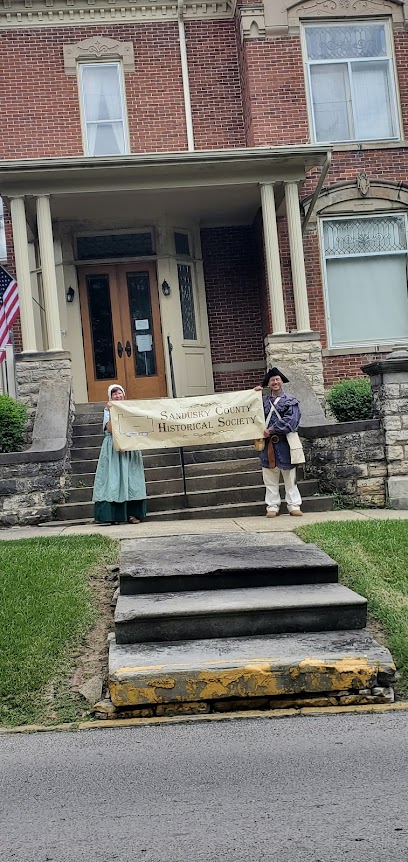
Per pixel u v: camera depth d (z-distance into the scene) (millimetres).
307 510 11367
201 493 11570
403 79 16578
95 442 13094
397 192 16375
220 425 10953
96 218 16172
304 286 14570
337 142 16391
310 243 16156
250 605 6492
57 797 4422
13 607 7098
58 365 13812
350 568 7738
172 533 9602
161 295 16453
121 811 4199
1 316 13711
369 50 16609
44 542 9195
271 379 10945
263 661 5867
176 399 10938
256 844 3768
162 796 4359
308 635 6449
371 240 16438
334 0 16391
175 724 5598
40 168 13531
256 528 9734
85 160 13508
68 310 16312
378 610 6949
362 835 3805
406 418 11656
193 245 16938
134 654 6098
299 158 14109
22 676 6098
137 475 10820
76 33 16797
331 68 16516
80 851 3793
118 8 16828
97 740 5316
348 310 16328
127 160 13617
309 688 5812
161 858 3686
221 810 4141
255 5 16188
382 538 8625
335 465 11734
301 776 4531
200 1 17062
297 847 3719
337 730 5312
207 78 17078
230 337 17141
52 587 7508
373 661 5926
